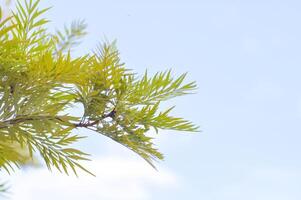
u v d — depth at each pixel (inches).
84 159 105.7
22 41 98.0
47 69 99.7
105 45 106.0
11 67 98.9
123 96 106.2
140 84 106.9
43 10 103.3
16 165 110.8
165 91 107.5
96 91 104.5
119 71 105.6
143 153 107.2
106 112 106.0
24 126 103.0
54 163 106.0
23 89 100.5
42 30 103.5
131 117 106.2
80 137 105.3
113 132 105.8
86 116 104.8
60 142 105.3
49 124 101.8
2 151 109.4
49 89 101.8
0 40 97.3
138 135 106.7
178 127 107.7
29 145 105.0
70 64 100.1
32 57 101.5
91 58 101.3
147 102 107.3
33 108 101.0
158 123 107.3
